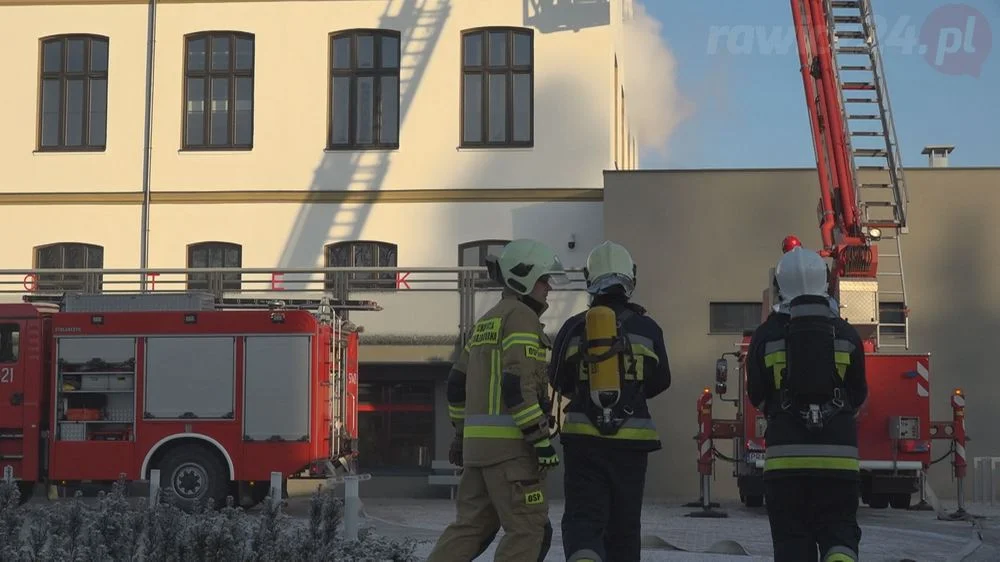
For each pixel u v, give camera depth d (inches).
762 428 613.0
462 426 280.1
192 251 895.7
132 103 905.5
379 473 764.0
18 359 624.7
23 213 904.9
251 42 904.9
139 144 901.8
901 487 601.6
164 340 620.1
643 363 256.4
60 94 911.0
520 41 887.1
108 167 901.8
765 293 662.5
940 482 740.7
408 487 754.2
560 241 868.0
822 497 245.6
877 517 606.2
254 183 892.6
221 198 892.6
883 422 593.6
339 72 895.7
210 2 903.1
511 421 255.9
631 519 254.1
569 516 252.5
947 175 763.4
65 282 889.5
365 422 788.6
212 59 905.5
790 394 246.7
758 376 252.1
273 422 613.0
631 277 264.2
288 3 899.4
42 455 624.4
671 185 780.0
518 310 257.8
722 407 764.0
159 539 276.5
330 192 886.4
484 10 884.6
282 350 615.5
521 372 251.9
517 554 253.8
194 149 898.1
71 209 901.8
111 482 621.6
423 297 744.3
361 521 574.9
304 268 804.0
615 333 252.7
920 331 757.9
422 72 887.7
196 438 615.5
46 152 905.5
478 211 876.6
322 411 624.4
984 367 754.8
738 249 774.5
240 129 901.2
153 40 905.5
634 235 778.8
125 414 619.5
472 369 261.6
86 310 636.7
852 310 649.6
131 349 621.3
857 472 245.3
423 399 787.4
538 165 874.1
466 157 879.7
